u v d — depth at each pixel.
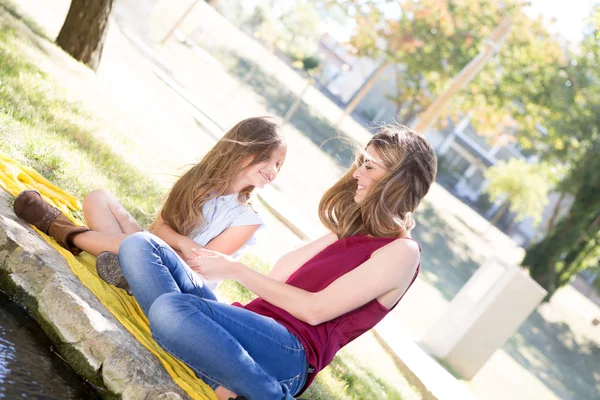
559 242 18.47
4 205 3.33
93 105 8.22
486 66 19.73
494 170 25.78
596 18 18.41
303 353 2.72
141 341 2.87
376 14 23.31
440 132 40.34
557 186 19.11
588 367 18.78
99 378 2.58
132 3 25.03
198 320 2.49
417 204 2.88
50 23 12.58
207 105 15.77
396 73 27.12
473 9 20.44
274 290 2.73
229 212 3.59
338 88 45.16
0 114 5.05
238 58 31.14
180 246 3.48
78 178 5.04
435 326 9.27
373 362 6.92
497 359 13.50
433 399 7.07
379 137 2.91
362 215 2.89
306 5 34.44
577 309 26.17
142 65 15.07
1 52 7.29
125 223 3.64
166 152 8.89
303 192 14.00
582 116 18.77
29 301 2.79
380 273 2.70
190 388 2.69
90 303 2.84
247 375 2.50
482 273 9.21
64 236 3.25
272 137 3.58
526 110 19.70
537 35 19.09
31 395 2.29
